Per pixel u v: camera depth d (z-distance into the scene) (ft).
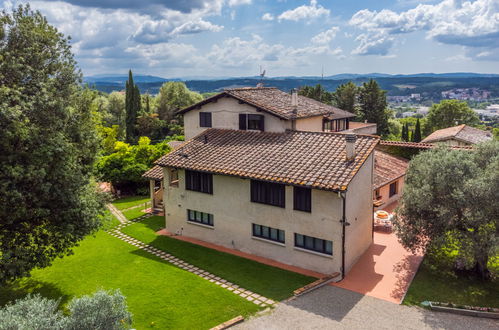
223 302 56.08
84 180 59.88
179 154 83.66
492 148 61.82
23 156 51.62
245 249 75.20
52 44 57.98
